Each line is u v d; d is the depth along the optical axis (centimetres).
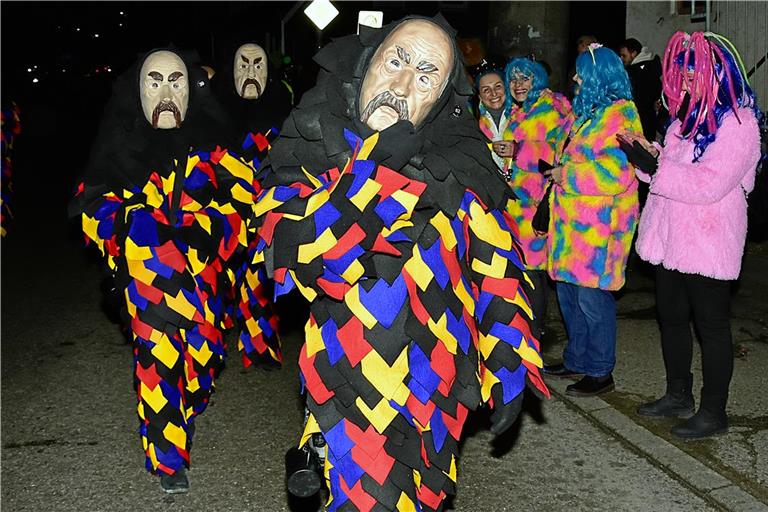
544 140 448
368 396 231
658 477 360
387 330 231
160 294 324
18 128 862
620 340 518
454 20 1284
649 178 370
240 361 504
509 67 468
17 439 405
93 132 2208
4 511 339
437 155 238
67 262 774
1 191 845
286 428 414
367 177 223
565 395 438
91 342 551
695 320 379
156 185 344
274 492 352
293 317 583
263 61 462
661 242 371
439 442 241
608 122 386
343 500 236
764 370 467
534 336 246
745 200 357
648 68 678
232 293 404
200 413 400
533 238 451
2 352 532
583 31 1188
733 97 337
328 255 221
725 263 355
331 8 732
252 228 250
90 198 344
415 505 239
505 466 371
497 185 247
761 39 724
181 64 349
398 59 237
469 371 239
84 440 404
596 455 380
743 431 393
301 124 239
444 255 235
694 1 777
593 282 408
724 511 333
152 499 347
